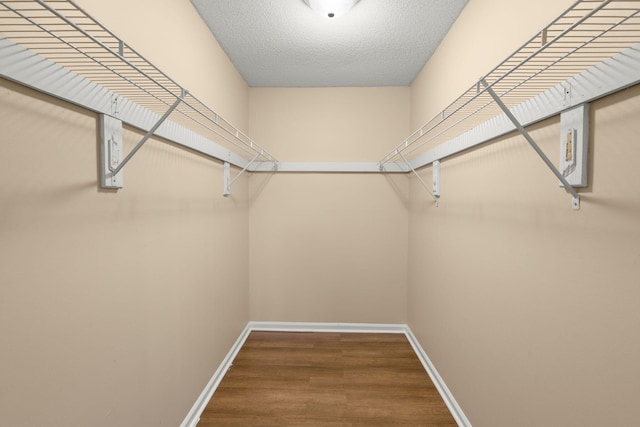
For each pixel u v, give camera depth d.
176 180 1.53
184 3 1.64
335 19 1.88
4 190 0.71
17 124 0.74
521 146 1.20
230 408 1.85
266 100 2.95
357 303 2.98
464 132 1.71
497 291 1.37
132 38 1.19
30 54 0.74
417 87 2.67
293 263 2.99
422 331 2.46
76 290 0.92
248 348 2.61
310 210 2.96
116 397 1.10
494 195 1.40
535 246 1.11
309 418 1.77
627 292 0.77
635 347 0.75
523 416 1.18
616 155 0.79
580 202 0.91
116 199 1.10
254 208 2.98
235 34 2.04
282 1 1.72
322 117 2.94
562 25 1.01
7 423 0.73
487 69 1.48
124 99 1.11
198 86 1.82
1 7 0.74
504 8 1.33
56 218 0.85
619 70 0.75
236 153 2.55
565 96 0.94
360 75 2.69
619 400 0.79
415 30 1.99
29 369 0.78
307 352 2.54
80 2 0.94
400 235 2.94
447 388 1.92
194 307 1.75
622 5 0.83
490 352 1.43
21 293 0.76
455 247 1.83
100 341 1.02
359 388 2.05
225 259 2.28
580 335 0.91
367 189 2.94
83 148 0.94
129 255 1.17
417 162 2.54
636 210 0.74
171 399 1.50
